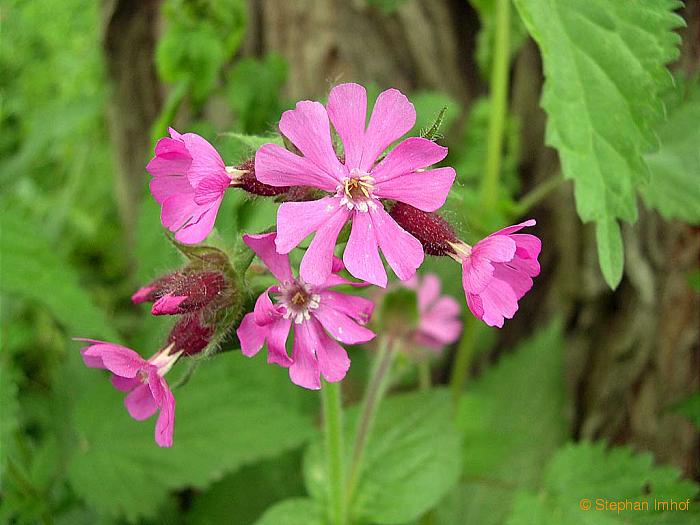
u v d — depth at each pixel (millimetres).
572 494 132
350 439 141
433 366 201
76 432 143
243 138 98
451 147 194
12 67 240
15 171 183
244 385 146
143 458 140
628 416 178
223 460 139
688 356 167
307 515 133
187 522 161
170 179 95
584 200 92
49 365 188
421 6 191
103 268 220
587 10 94
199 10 163
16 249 133
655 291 168
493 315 92
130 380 98
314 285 92
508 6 154
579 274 184
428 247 95
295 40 188
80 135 229
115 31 192
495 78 157
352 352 181
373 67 190
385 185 91
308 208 90
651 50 92
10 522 138
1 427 116
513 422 173
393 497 134
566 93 93
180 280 100
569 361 189
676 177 135
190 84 167
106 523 151
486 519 166
